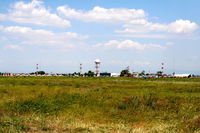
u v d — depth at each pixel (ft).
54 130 38.73
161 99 68.80
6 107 56.29
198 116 48.26
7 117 44.80
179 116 53.21
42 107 57.31
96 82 142.72
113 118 51.83
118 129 40.88
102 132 38.73
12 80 143.95
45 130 38.78
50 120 45.19
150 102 64.64
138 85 120.98
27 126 39.96
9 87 91.04
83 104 62.13
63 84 123.24
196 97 73.15
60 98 66.64
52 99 64.69
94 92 79.77
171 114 55.06
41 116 49.37
